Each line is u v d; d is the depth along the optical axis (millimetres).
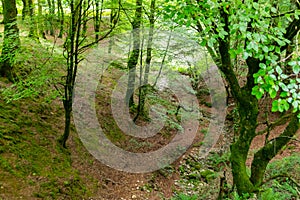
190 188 7387
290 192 5594
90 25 9969
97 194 6180
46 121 7051
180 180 7727
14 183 5074
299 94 2527
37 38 6551
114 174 7055
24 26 5891
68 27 6133
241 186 4578
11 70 7336
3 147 5523
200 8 3414
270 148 4586
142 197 6629
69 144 6961
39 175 5547
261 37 2783
